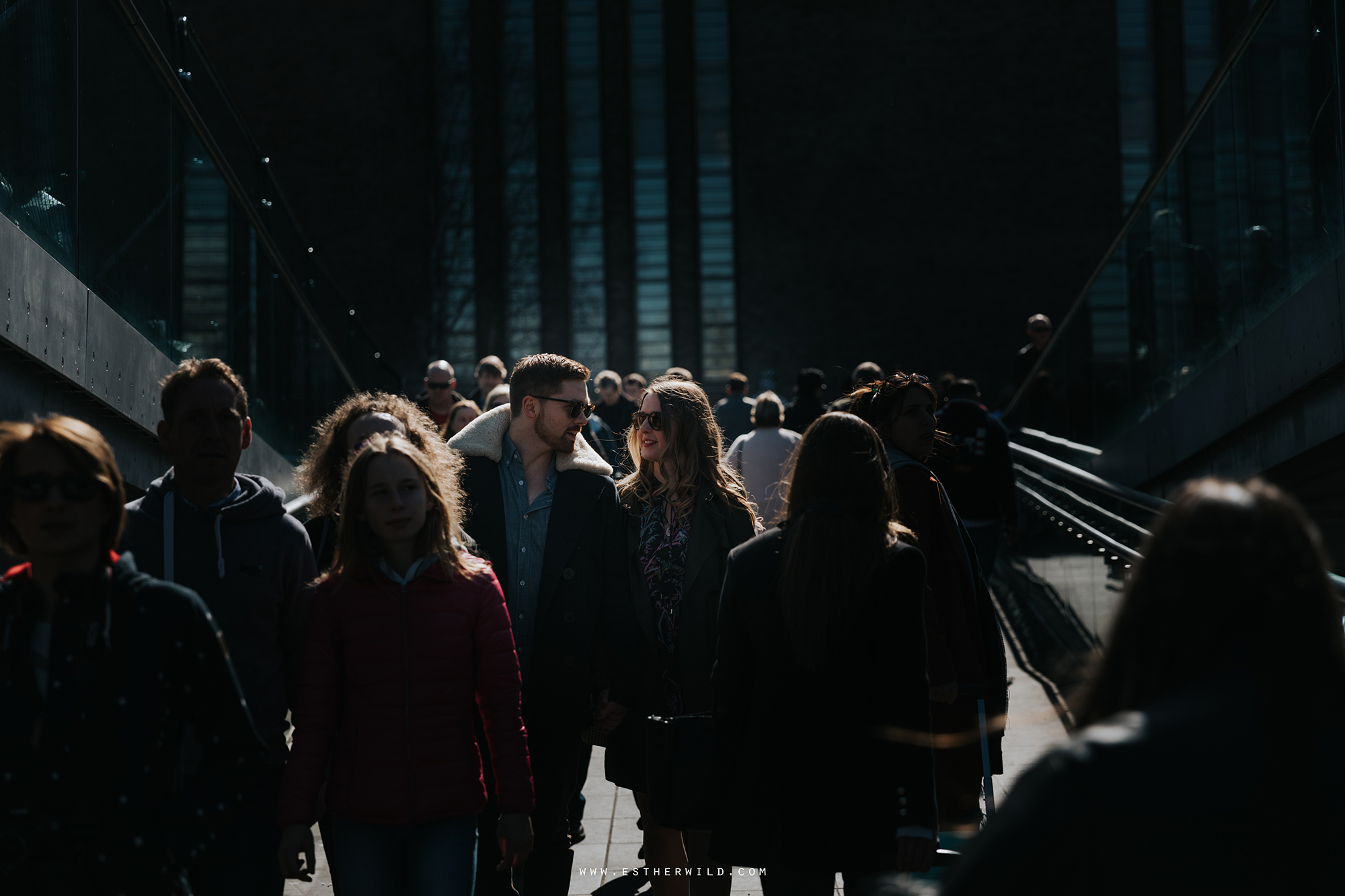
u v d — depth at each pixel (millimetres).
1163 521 1406
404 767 3029
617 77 26641
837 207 26062
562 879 3785
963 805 3906
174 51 7062
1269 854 1248
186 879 2441
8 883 2270
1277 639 1299
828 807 2822
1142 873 1256
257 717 3082
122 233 5945
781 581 2896
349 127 26234
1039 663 8039
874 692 2863
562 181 26500
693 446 4145
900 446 4262
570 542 3863
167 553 3080
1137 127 25844
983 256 25766
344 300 12695
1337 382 5730
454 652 3096
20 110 4699
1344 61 5234
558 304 26406
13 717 2322
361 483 3082
